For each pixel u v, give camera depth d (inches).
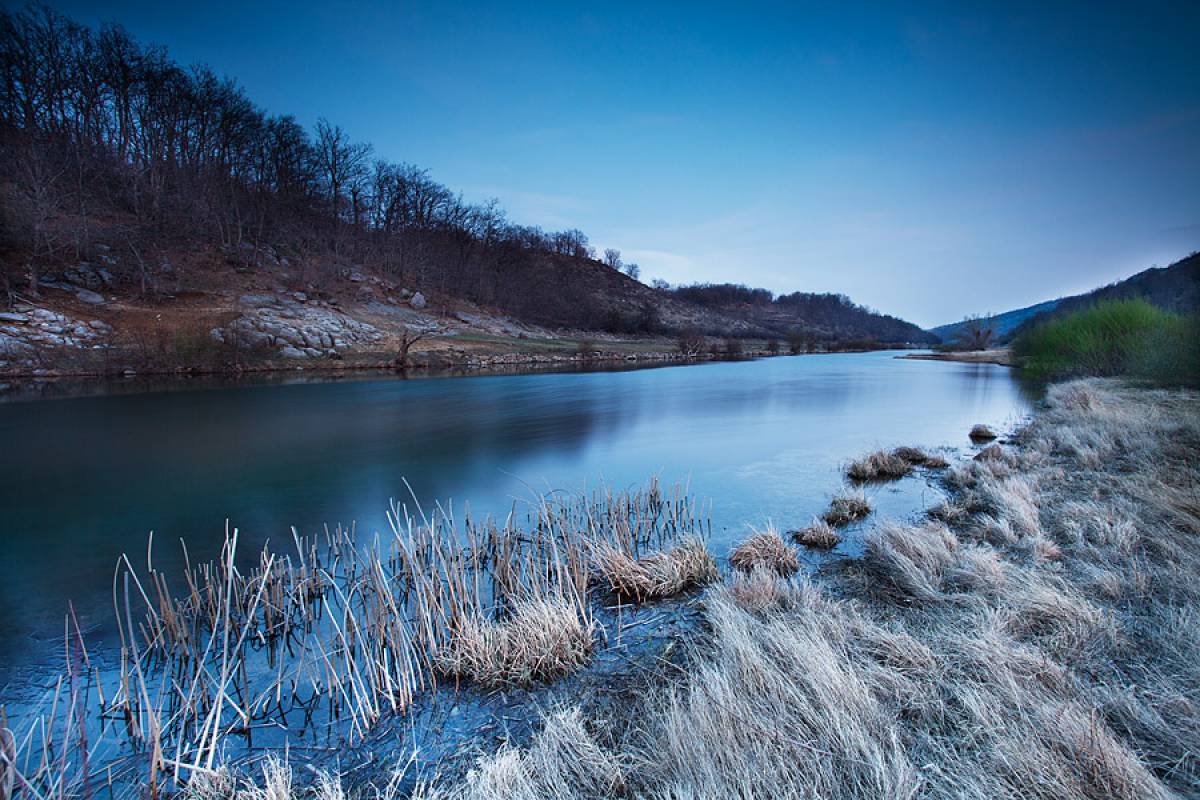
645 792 108.4
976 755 109.2
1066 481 327.0
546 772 113.8
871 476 395.5
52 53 1796.3
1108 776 97.7
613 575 222.5
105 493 371.9
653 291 5423.2
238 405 756.6
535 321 2613.2
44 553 273.1
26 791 110.1
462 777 122.6
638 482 398.0
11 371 908.0
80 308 1115.9
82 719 120.6
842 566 233.9
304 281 1797.5
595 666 165.9
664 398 905.5
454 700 152.3
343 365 1268.5
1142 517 249.9
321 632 193.8
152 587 235.1
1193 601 169.0
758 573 210.1
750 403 847.7
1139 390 699.4
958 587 199.6
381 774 124.9
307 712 148.6
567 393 965.8
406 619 198.2
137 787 122.1
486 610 208.2
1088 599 177.0
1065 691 128.1
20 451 489.4
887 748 111.8
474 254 2630.4
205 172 1902.1
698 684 144.3
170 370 1061.8
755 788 100.3
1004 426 629.9
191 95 2001.7
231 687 161.0
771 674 135.0
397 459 473.7
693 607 203.5
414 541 274.8
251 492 376.8
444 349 1546.5
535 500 358.6
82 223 1365.7
